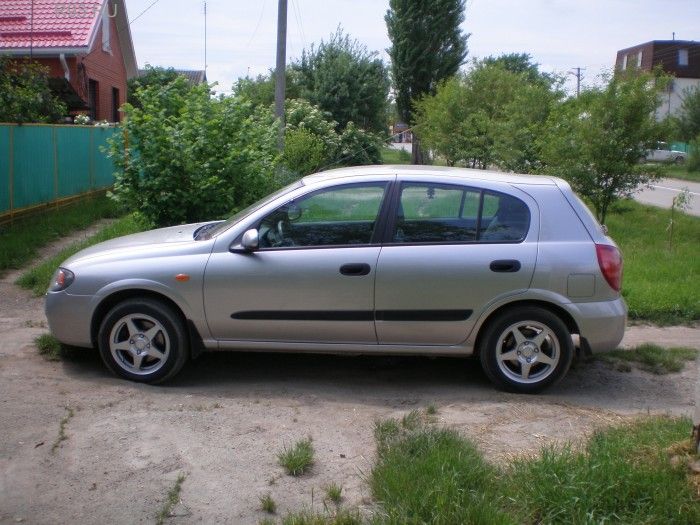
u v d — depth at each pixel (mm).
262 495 4055
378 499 3951
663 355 6773
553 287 5629
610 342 5730
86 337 5887
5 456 4461
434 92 33438
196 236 6227
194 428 4961
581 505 3662
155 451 4582
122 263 5832
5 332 7117
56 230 12625
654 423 4801
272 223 5812
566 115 13906
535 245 5676
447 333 5742
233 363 6496
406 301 5676
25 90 15258
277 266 5695
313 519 3705
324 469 4383
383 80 33188
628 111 13016
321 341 5816
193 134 9469
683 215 18500
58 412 5156
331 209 5801
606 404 5641
